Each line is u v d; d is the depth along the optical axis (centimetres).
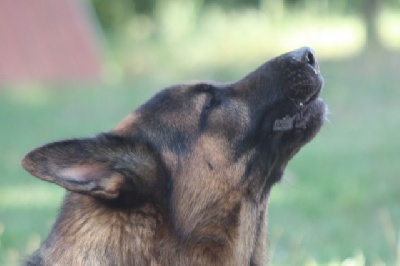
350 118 2562
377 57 3362
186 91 833
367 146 2162
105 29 4478
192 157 807
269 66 845
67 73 3728
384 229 1382
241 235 812
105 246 763
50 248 774
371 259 1208
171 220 786
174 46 3934
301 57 842
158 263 778
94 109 3002
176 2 4347
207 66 3628
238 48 3788
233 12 4200
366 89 2883
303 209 1592
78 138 777
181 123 816
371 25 3553
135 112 827
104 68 3794
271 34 3909
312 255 1200
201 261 795
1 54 3644
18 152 2288
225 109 826
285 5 4216
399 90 2873
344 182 1736
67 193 799
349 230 1414
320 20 4094
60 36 3778
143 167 788
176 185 797
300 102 838
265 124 830
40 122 2773
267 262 861
